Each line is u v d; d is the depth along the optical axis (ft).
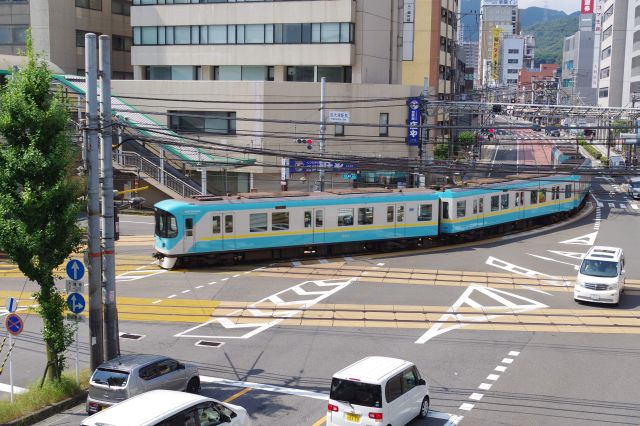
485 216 139.64
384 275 106.11
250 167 173.17
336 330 77.71
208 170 176.76
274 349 70.79
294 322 81.00
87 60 59.11
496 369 64.49
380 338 74.69
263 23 183.93
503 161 291.17
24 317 83.61
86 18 210.38
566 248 130.31
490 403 55.62
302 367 65.00
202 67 191.11
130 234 140.26
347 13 177.68
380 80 195.21
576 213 179.83
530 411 53.88
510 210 146.92
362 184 188.65
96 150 59.98
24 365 66.49
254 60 185.68
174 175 168.66
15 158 53.62
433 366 65.26
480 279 103.86
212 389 58.85
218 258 113.19
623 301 92.63
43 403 54.60
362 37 182.09
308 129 175.42
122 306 87.56
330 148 176.76
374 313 84.69
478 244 135.54
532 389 59.11
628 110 159.94
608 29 372.17
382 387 46.06
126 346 71.77
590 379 61.87
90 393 51.31
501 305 89.10
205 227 109.60
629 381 61.41
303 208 117.50
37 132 53.93
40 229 55.06
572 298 93.45
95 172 59.82
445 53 295.48
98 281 60.49
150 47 193.36
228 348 71.20
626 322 82.23
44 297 57.52
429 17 274.16
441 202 132.46
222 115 175.42
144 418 38.06
